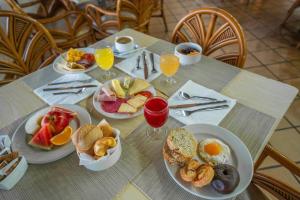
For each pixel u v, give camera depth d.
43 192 0.58
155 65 1.02
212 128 0.70
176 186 0.58
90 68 1.01
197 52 1.03
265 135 0.69
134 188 0.58
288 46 2.52
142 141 0.70
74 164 0.65
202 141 0.66
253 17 3.14
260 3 3.53
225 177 0.53
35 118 0.74
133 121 0.77
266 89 0.86
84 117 0.76
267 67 2.23
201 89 0.87
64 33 1.79
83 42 2.05
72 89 0.91
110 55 0.92
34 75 0.99
